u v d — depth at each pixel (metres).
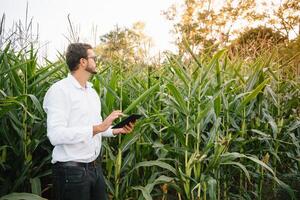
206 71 3.47
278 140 4.20
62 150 2.66
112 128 2.94
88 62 2.72
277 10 16.80
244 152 4.31
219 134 3.85
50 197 3.84
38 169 3.39
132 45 4.41
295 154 4.81
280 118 4.64
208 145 3.42
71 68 2.73
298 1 16.23
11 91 3.39
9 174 3.39
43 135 3.54
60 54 3.81
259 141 4.42
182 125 3.74
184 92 3.94
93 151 2.74
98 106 2.86
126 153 3.85
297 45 8.98
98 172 2.83
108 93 3.46
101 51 4.36
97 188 2.85
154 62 4.48
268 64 4.38
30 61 3.32
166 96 3.95
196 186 3.32
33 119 3.33
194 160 3.39
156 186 4.21
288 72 5.11
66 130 2.50
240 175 4.23
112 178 3.63
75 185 2.65
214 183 3.21
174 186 3.47
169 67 4.08
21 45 3.76
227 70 4.62
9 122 3.45
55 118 2.53
